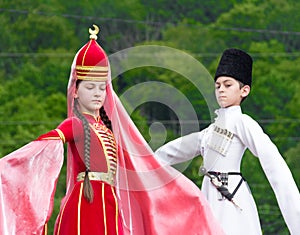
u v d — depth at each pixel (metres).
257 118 56.28
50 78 56.28
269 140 14.41
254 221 14.56
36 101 54.59
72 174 13.42
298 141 54.59
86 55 13.32
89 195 13.20
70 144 13.39
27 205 12.84
